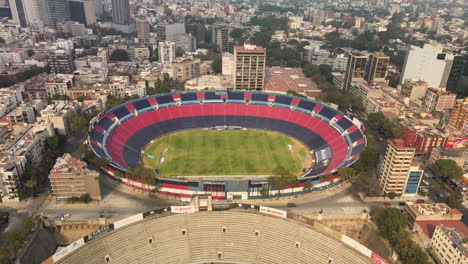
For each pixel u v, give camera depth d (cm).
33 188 16262
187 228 12988
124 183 17000
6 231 13588
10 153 16512
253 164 19838
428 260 12606
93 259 11600
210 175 18512
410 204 14962
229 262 12419
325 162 19662
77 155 19800
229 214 13362
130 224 12719
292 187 16350
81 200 15325
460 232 13088
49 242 13800
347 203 16050
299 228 12862
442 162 18225
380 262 11512
